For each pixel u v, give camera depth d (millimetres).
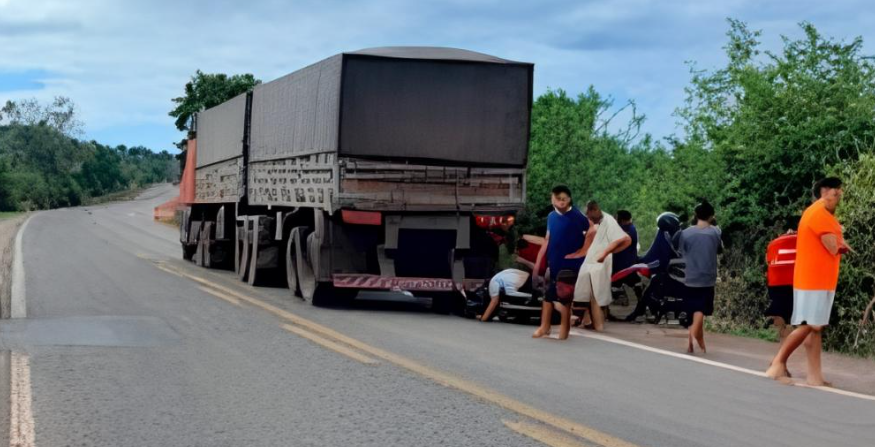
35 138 144625
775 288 9000
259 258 16094
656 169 15180
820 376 7730
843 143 11656
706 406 6594
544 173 17594
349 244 12820
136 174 177625
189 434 5633
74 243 30000
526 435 5625
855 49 12305
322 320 11375
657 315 11773
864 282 10102
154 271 19016
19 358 8164
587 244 10164
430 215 12789
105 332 9891
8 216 65188
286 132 14656
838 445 5535
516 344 9625
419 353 8789
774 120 12156
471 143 12820
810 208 7684
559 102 18641
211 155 20828
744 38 12930
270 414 6184
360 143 12359
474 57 12883
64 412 6184
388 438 5551
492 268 12977
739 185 12469
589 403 6594
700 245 9336
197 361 8211
